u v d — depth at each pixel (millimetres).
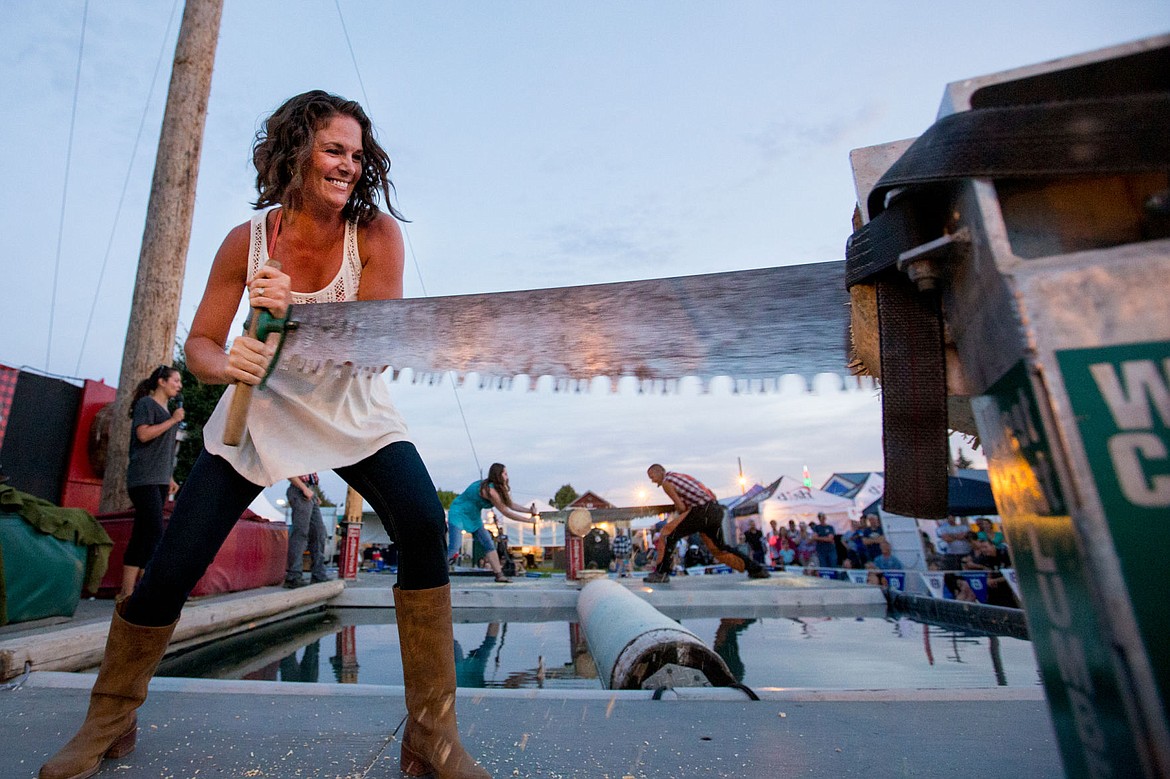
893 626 4164
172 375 4133
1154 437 428
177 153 6637
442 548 1314
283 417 1365
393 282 1585
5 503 3258
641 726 1436
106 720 1253
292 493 5770
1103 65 552
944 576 7430
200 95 6891
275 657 3242
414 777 1201
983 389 581
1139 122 486
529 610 5426
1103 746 438
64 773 1150
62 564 3518
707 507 6969
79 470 8352
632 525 22922
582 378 950
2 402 7453
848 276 746
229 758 1284
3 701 1759
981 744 1275
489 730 1412
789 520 16375
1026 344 466
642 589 6043
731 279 896
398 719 1543
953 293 624
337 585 5953
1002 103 587
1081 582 441
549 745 1316
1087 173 496
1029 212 534
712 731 1393
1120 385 441
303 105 1471
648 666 1998
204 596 4520
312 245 1519
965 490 7934
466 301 995
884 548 10914
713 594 5348
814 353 896
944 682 2338
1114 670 413
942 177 554
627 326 927
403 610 1274
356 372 1090
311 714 1578
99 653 2615
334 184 1456
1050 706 517
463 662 2996
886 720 1452
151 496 3961
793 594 5375
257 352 1141
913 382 673
